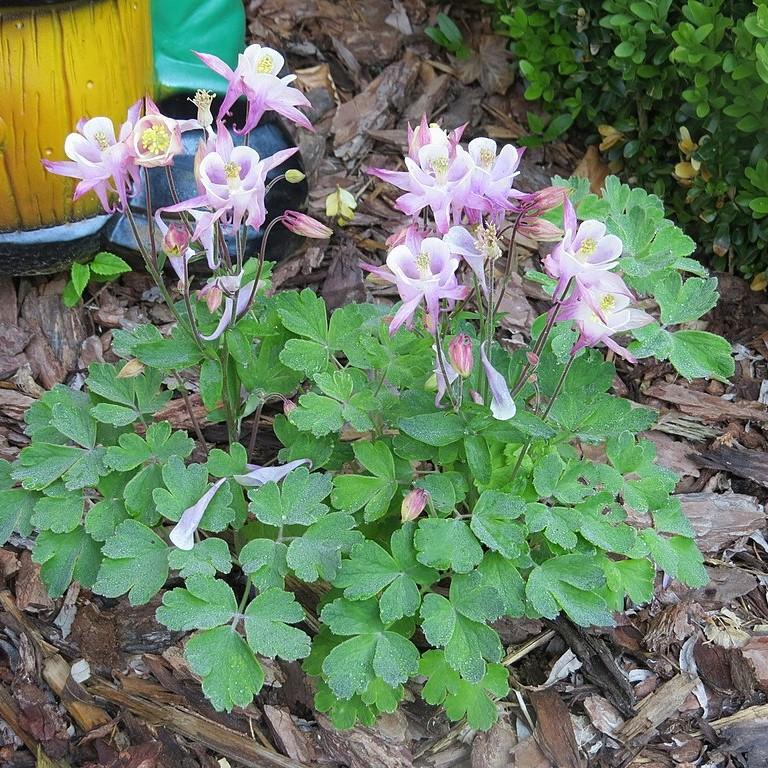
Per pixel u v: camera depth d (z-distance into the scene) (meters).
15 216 0.76
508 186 0.54
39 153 0.73
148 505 0.61
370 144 1.00
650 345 0.67
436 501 0.60
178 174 0.82
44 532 0.61
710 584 0.75
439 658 0.60
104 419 0.62
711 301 0.68
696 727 0.67
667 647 0.71
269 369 0.66
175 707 0.65
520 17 0.96
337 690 0.56
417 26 1.08
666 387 0.86
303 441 0.64
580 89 0.97
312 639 0.65
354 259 0.90
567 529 0.60
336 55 1.04
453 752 0.65
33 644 0.67
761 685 0.69
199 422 0.77
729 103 0.87
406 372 0.63
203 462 0.75
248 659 0.56
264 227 0.84
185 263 0.58
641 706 0.68
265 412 0.79
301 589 0.69
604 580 0.59
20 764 0.62
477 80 1.05
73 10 0.70
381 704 0.58
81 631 0.68
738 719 0.68
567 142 1.02
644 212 0.69
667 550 0.64
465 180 0.53
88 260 0.82
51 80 0.71
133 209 0.81
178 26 0.85
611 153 0.99
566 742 0.65
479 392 0.61
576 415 0.64
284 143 0.86
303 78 1.01
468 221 0.60
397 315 0.53
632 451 0.65
